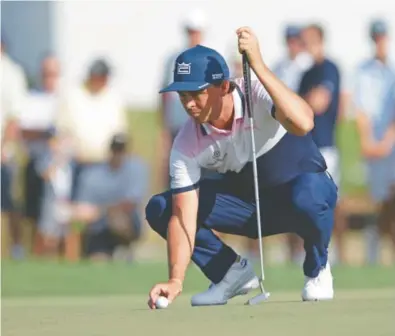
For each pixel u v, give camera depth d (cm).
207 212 2166
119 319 1898
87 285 3431
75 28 5972
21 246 4506
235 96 2044
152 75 6131
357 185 4750
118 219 4297
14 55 5756
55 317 1981
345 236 4566
